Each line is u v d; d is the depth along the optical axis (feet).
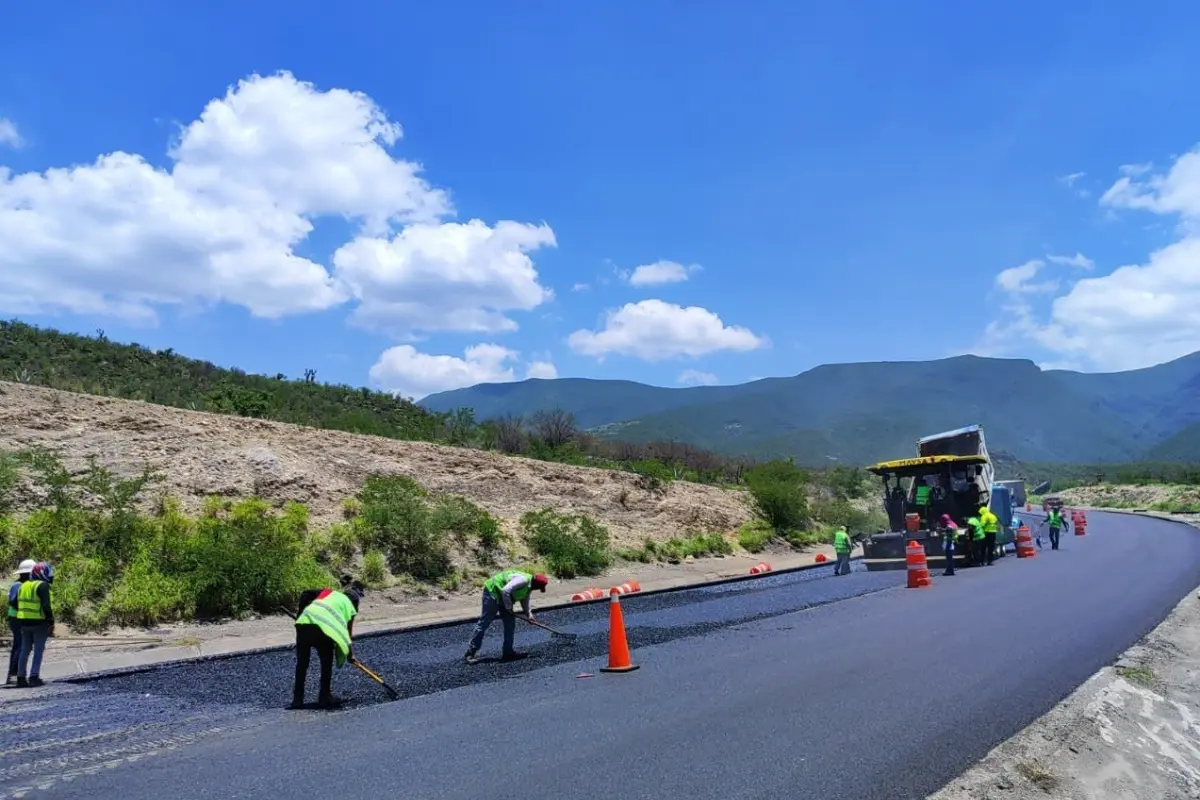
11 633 40.19
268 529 55.72
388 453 84.99
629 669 34.99
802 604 56.70
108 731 26.35
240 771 22.02
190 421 73.51
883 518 132.05
